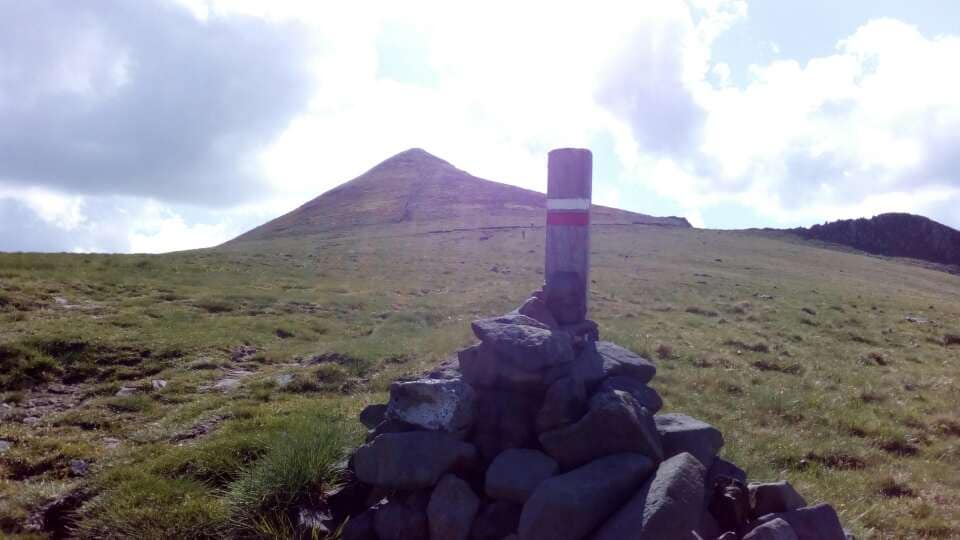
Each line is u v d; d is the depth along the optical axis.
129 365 13.62
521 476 5.59
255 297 22.20
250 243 61.72
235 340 15.87
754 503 5.60
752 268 41.78
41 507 6.93
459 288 28.27
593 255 42.53
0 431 9.45
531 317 7.49
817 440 10.60
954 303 36.56
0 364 12.65
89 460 8.44
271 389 11.88
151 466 7.37
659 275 33.78
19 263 24.36
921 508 8.19
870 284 41.00
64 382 12.62
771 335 19.83
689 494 5.02
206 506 6.35
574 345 7.07
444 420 6.13
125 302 19.83
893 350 19.97
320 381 12.48
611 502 5.15
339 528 5.98
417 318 19.83
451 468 5.98
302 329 18.06
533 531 5.05
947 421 12.37
